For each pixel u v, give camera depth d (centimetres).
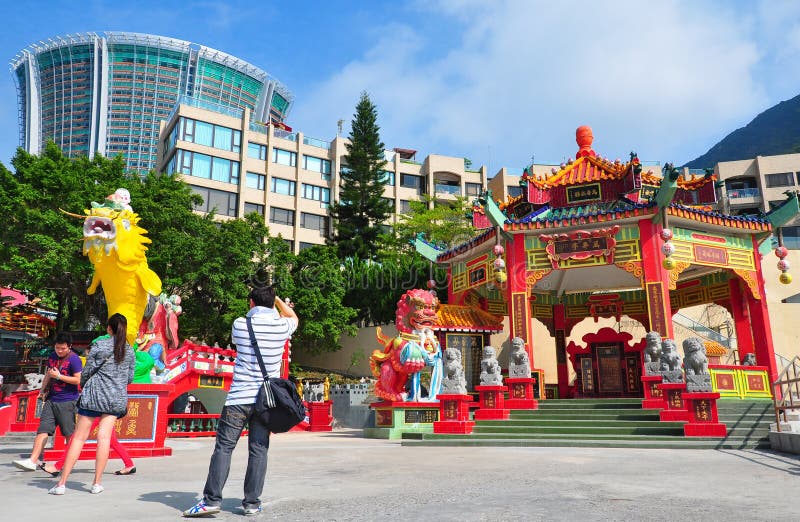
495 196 5991
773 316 3130
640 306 2405
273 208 5381
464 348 2097
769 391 1623
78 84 15000
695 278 2248
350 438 1608
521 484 603
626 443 1165
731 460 877
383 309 3584
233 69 15550
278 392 445
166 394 1087
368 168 4803
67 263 2323
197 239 2848
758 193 5619
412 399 1644
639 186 1828
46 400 776
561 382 2452
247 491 441
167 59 14962
